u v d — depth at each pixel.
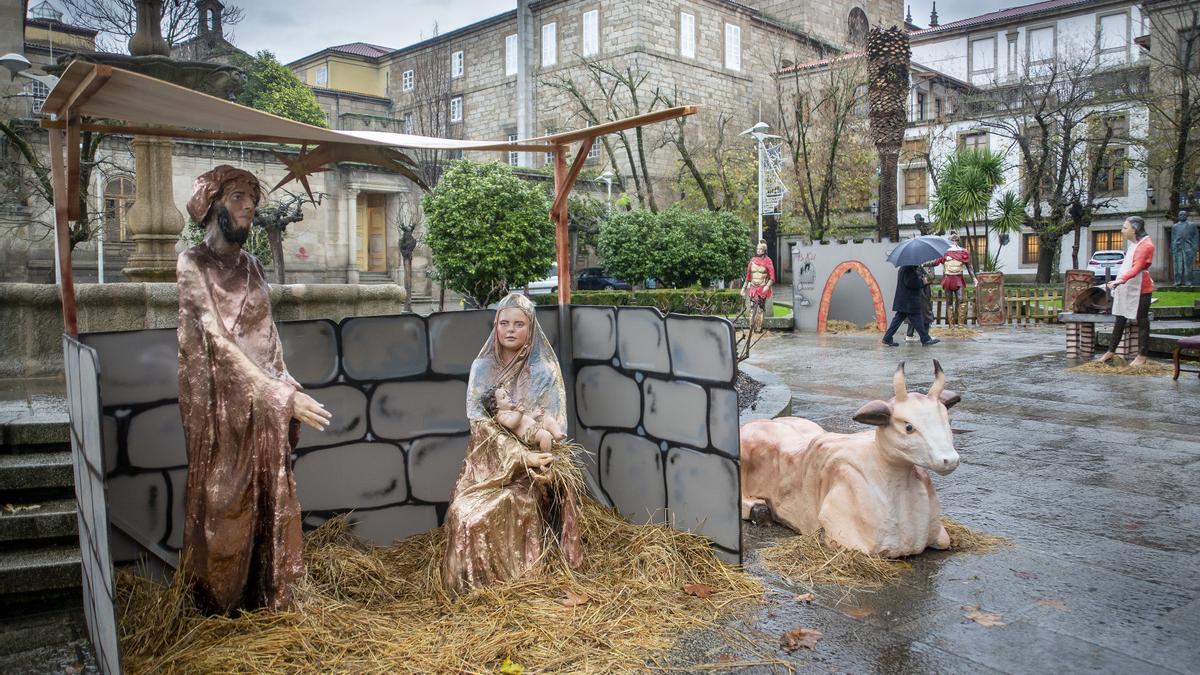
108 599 2.55
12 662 3.31
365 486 4.52
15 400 5.17
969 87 46.66
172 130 4.15
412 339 4.60
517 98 43.31
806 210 30.38
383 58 52.72
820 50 40.72
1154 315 18.14
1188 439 7.29
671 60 38.78
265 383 3.37
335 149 4.54
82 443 2.95
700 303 15.12
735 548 4.06
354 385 4.46
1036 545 4.59
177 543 3.93
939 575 4.12
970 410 8.87
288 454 3.44
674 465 4.39
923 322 15.34
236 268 3.54
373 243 32.91
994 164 30.75
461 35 46.88
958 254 19.09
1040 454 6.83
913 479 4.36
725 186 33.00
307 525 4.38
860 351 14.66
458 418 4.74
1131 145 34.53
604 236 25.25
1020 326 19.34
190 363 3.38
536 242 21.55
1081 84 36.41
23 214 22.62
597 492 4.92
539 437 3.92
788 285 42.81
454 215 20.80
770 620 3.60
